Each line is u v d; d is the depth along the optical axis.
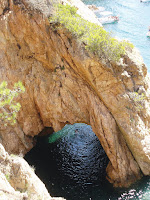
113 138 19.31
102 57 17.73
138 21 41.28
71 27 18.03
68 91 20.86
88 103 20.59
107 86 18.50
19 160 13.07
